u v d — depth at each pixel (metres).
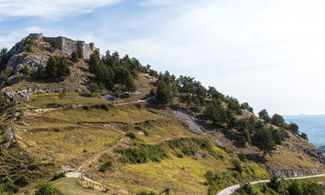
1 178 37.75
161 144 81.94
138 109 112.69
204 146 100.50
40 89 97.69
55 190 30.39
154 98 133.88
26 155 45.12
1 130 56.72
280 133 137.38
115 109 99.69
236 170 86.62
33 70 110.38
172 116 119.25
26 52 122.81
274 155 117.12
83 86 115.56
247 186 71.69
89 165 47.84
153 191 42.16
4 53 144.00
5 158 42.91
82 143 60.38
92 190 34.69
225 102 192.50
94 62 136.62
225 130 127.62
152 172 56.31
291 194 82.06
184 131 107.00
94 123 79.62
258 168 98.50
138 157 62.22
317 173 115.19
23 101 83.06
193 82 181.12
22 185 37.31
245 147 116.50
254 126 136.75
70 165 46.03
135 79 163.25
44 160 44.75
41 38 148.62
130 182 44.78
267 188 80.19
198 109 139.25
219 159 94.75
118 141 68.31
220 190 65.75
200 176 68.19
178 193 46.53
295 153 129.12
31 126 63.47
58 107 84.31
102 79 125.50
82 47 157.62
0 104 78.19
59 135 61.94
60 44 147.25
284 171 103.50
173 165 70.00
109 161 51.22
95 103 96.50
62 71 111.12
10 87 91.25
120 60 174.50
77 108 87.50
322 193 83.69
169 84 168.75
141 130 87.62
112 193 35.38
